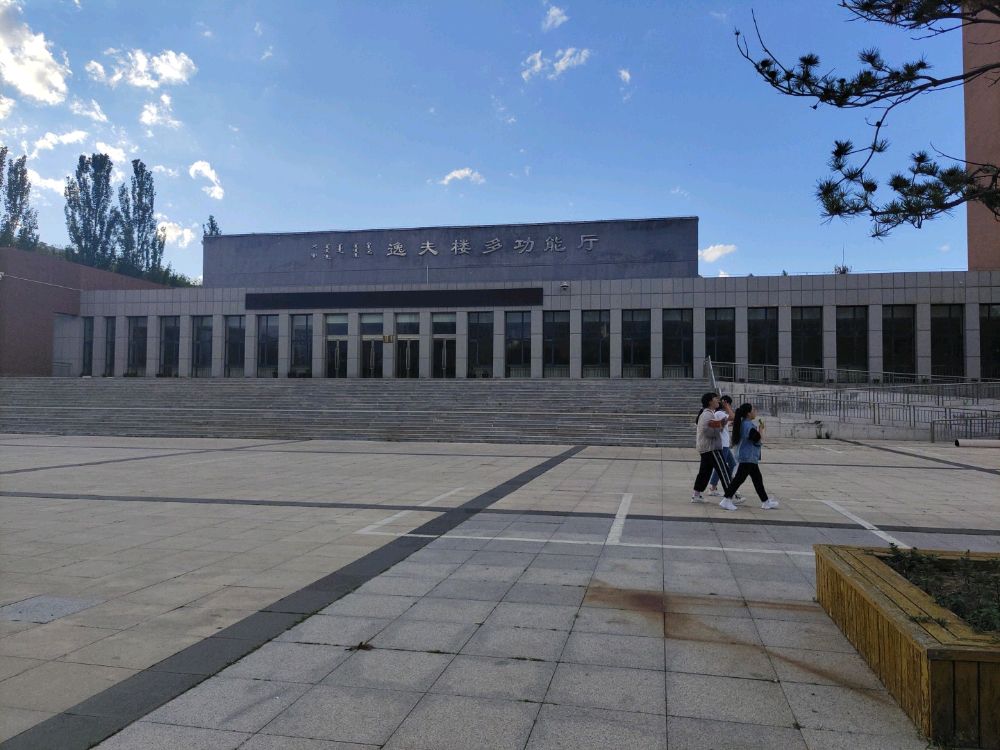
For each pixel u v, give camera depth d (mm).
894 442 22484
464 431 21969
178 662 4094
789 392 27531
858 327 36062
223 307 42656
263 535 7688
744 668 4008
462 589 5594
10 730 3275
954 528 8195
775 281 36875
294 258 46375
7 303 39844
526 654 4215
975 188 4988
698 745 3129
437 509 9375
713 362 36531
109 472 13484
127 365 43719
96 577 5949
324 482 12141
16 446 19438
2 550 6953
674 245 42156
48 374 42281
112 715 3428
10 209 63531
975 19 4703
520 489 11328
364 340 41344
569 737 3201
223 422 23969
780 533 7840
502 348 39562
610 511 9242
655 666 4035
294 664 4062
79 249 69000
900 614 3664
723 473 9750
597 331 38875
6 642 4418
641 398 26344
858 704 3547
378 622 4793
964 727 3090
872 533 7867
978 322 34656
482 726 3312
